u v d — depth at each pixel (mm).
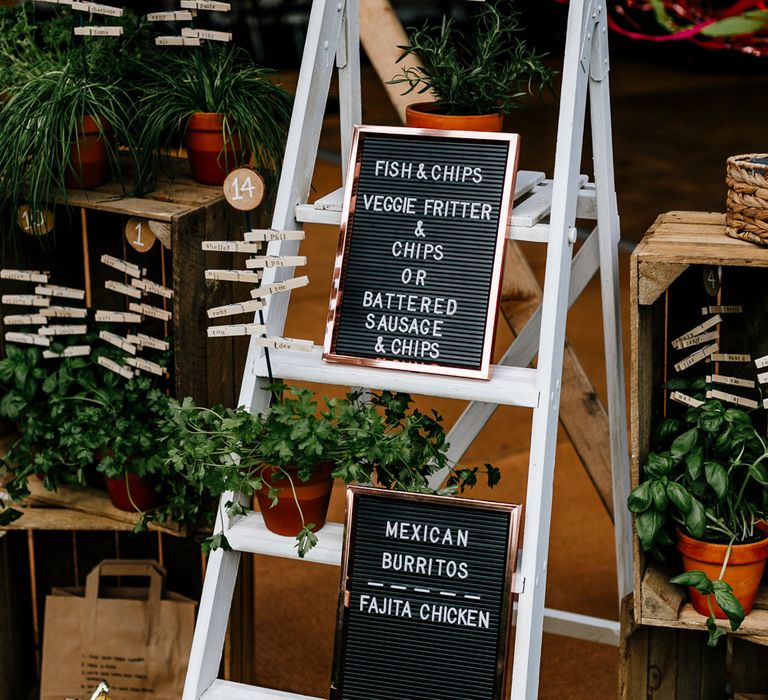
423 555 1832
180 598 2482
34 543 2725
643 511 1908
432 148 1931
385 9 2629
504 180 1881
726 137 8773
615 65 11938
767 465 1969
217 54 2395
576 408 2629
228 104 2258
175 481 2260
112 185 2344
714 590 1881
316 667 2943
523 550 1812
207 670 1979
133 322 2416
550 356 1799
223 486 1882
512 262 2613
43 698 2449
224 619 2021
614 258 2123
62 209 2432
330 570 3434
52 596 2455
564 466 4102
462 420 2377
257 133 2277
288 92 2402
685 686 2254
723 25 2070
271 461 1898
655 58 11906
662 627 2199
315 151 2072
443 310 1881
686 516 1887
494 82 2012
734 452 1975
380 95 10461
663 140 8703
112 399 2299
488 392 1823
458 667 1809
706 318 2164
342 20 2137
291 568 3443
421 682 1825
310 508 1955
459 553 1816
